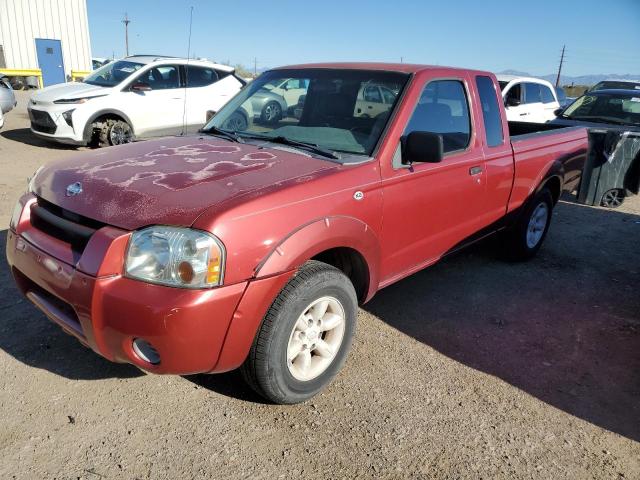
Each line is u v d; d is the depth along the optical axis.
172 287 2.38
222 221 2.43
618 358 3.74
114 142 10.14
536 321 4.23
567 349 3.83
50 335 3.54
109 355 2.56
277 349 2.71
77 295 2.50
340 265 3.36
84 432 2.69
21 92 22.27
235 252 2.46
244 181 2.79
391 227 3.40
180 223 2.42
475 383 3.33
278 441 2.71
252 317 2.56
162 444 2.64
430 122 3.71
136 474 2.45
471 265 5.37
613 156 7.59
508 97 11.78
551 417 3.05
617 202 7.99
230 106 4.24
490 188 4.38
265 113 3.95
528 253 5.46
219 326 2.46
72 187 2.84
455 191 3.93
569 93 46.69
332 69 3.98
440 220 3.89
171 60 10.86
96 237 2.49
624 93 9.74
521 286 4.91
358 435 2.79
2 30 23.48
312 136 3.59
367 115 3.55
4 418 2.74
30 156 9.69
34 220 2.99
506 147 4.56
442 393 3.20
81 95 9.80
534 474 2.61
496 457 2.70
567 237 6.52
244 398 3.04
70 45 25.61
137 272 2.42
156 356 2.51
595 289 4.95
